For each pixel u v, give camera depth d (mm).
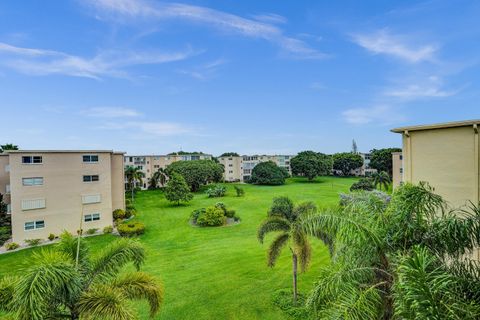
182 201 44906
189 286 14797
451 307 4043
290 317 11234
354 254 6102
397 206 6277
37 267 6129
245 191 58312
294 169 81688
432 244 5785
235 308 12281
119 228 26594
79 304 6516
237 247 21906
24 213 24828
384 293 5562
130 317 6477
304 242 11352
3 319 6234
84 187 27859
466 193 8789
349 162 91750
